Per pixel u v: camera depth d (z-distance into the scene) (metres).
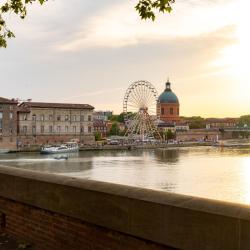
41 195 8.49
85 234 7.65
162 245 6.35
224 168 104.44
